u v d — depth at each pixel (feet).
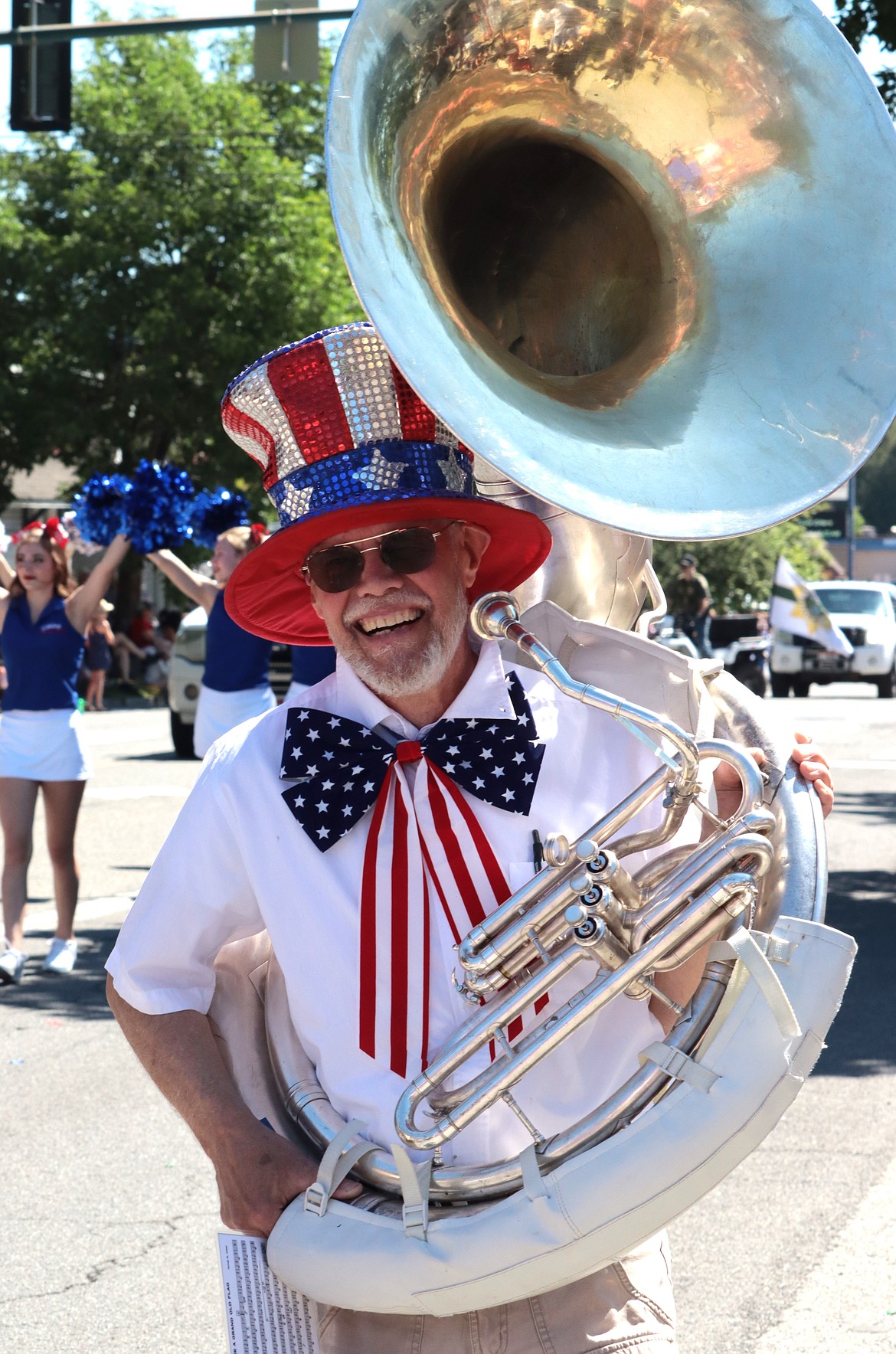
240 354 83.76
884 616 73.77
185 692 44.68
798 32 6.42
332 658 20.86
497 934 5.84
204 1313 10.80
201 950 6.58
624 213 6.91
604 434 6.02
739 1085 5.43
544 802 6.33
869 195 6.30
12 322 84.84
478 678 6.49
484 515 6.65
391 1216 5.78
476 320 6.46
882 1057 16.16
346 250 5.65
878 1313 10.40
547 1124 6.03
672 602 63.21
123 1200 12.87
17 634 20.65
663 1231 6.46
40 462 88.22
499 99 6.59
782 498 6.04
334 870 6.29
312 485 6.45
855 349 6.19
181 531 19.67
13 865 20.71
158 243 84.53
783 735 6.39
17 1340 10.36
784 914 5.72
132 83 88.74
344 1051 6.23
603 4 6.46
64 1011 18.93
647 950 5.61
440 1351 5.93
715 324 6.50
